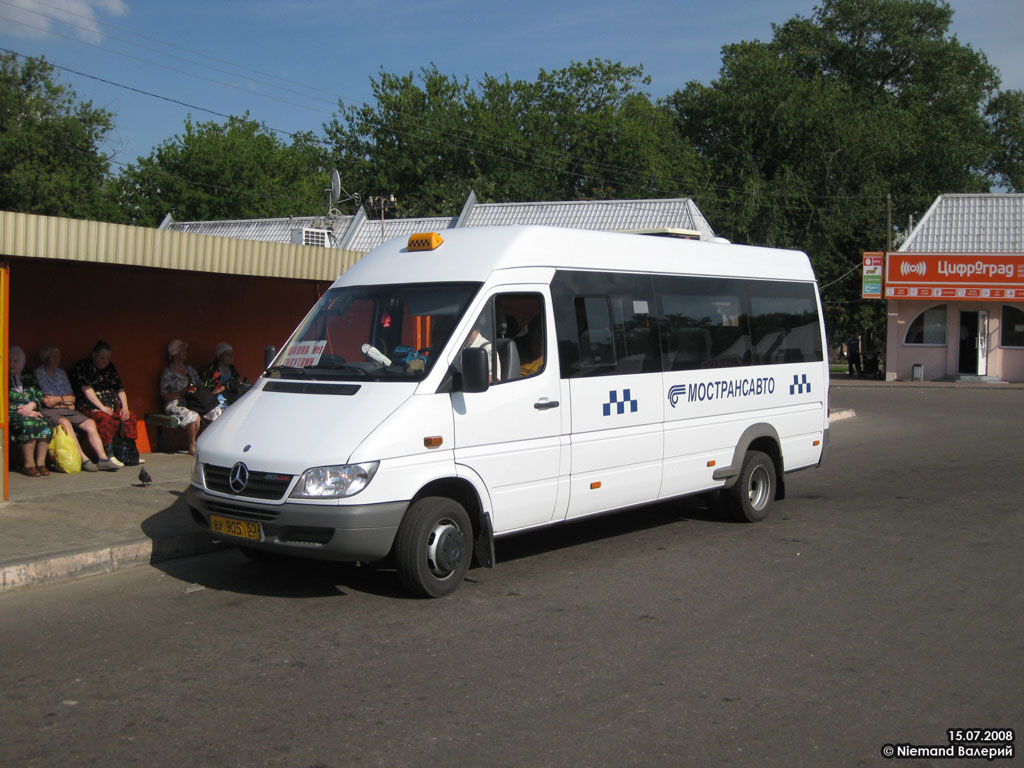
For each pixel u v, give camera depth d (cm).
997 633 578
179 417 1166
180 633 574
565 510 726
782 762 402
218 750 411
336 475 589
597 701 468
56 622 594
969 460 1374
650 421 793
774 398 941
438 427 628
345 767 395
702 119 5525
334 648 546
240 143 5094
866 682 495
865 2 5544
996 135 5741
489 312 675
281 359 725
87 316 1134
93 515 827
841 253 4597
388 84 5791
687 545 823
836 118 4578
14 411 994
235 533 626
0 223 847
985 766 400
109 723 440
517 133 5659
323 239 3259
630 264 796
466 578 705
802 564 753
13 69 4075
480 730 432
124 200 4956
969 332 3256
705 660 528
